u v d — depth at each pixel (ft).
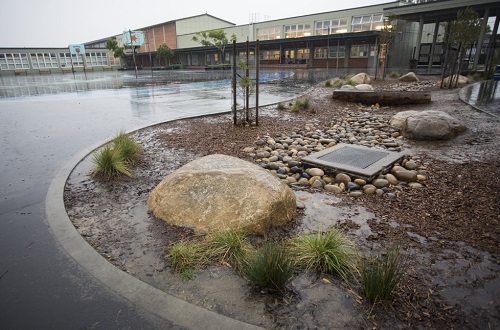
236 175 10.60
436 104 33.30
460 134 21.29
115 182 14.02
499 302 7.01
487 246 9.18
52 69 180.75
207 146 19.48
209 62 187.32
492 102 31.94
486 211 11.25
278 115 29.60
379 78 63.41
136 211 11.31
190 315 6.55
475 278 7.81
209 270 8.09
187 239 9.40
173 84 70.44
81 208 11.61
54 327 6.34
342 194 13.12
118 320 6.48
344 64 127.44
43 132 23.03
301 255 8.48
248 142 20.56
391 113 30.60
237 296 7.16
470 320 6.51
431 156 17.63
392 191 13.35
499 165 15.58
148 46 227.61
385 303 6.95
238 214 9.69
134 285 7.44
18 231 9.91
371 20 119.44
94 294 7.21
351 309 6.79
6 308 6.84
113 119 27.81
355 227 10.32
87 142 20.27
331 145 20.10
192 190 10.50
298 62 141.69
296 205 11.57
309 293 7.29
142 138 21.27
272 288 7.38
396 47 110.22
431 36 122.52
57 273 7.95
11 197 12.41
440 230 10.12
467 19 44.45
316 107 33.76
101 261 8.34
